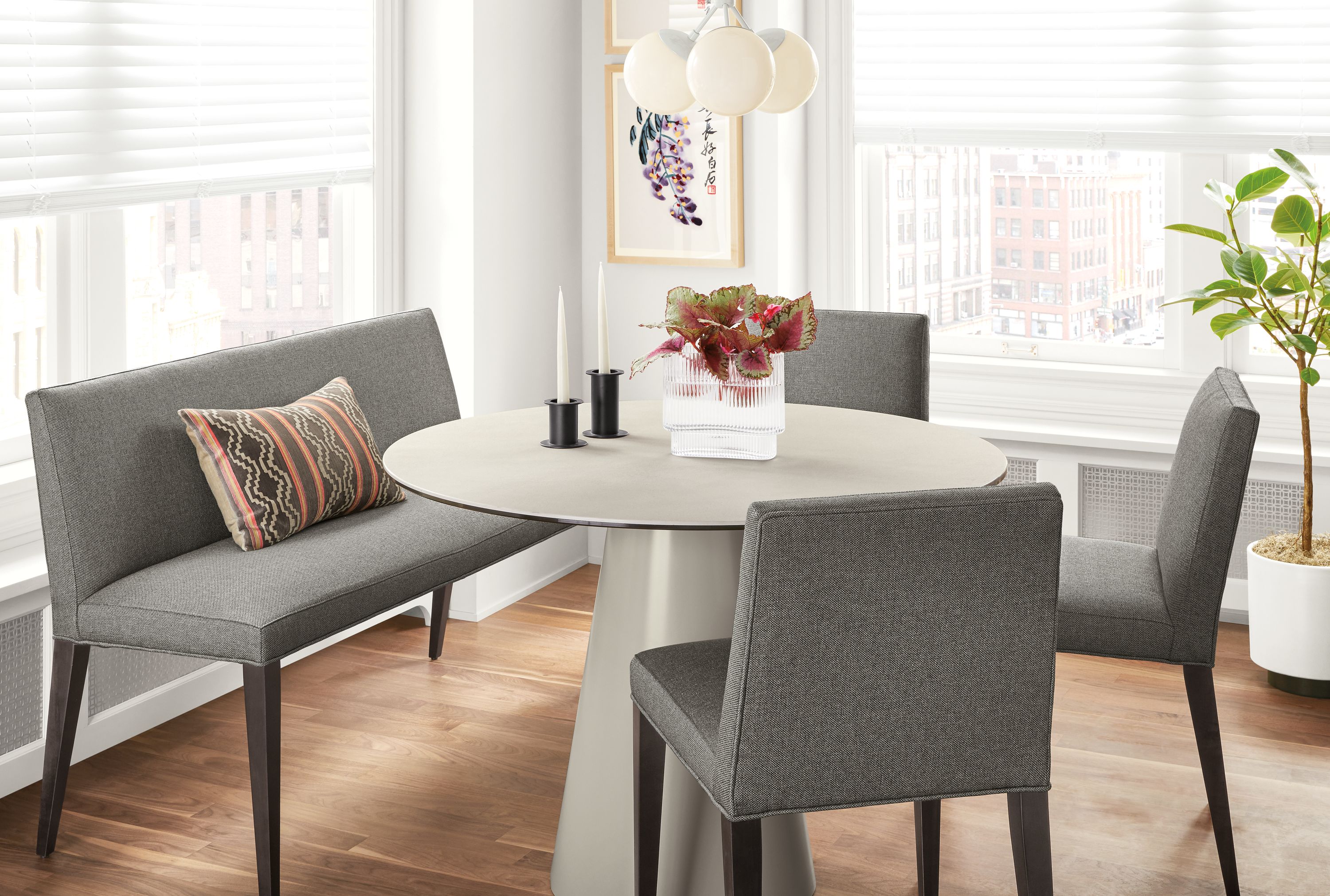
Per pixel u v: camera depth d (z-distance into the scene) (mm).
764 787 1703
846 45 3941
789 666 1664
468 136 3668
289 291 3631
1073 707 3152
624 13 3977
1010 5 3787
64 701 2469
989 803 2709
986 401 3936
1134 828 2574
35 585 2666
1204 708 2344
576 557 4316
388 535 2789
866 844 2537
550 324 4070
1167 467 3627
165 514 2646
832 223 4059
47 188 2809
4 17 2701
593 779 2354
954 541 1658
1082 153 3893
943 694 1714
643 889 2125
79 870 2436
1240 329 3691
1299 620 3139
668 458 2402
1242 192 3004
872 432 2625
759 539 1612
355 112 3631
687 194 3988
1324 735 2979
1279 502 3568
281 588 2432
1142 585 2480
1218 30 3576
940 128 3891
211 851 2508
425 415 3373
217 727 3082
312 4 3471
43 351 2965
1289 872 2410
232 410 2787
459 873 2430
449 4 3637
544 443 2520
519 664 3461
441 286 3773
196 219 3324
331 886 2377
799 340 2312
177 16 3086
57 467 2447
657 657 2078
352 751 2936
